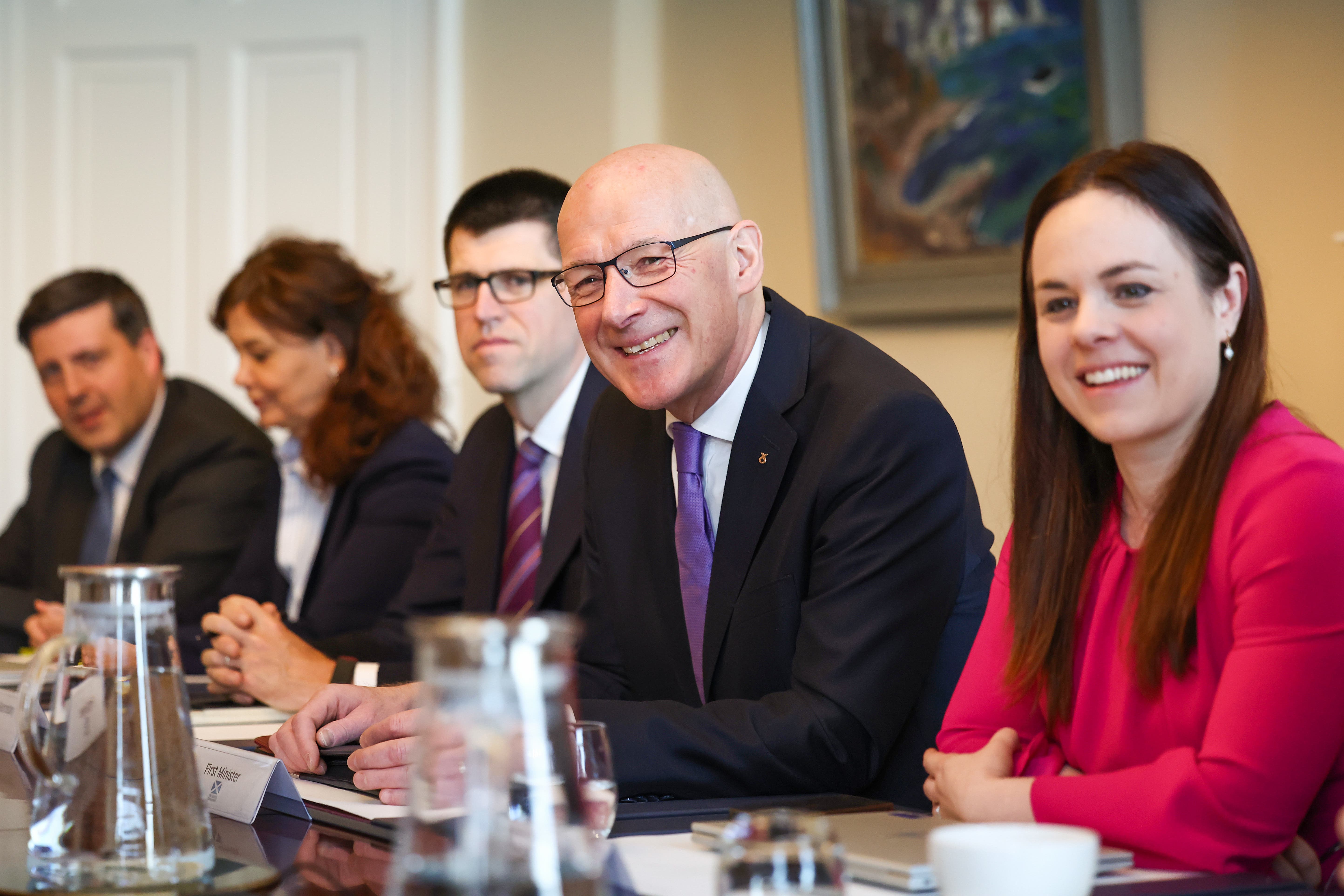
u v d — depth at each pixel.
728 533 1.77
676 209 1.73
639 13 4.20
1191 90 3.17
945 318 3.61
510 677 0.72
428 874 0.71
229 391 4.52
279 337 3.04
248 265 3.12
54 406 3.57
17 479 4.63
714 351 1.76
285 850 1.16
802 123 3.86
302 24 4.47
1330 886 1.07
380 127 4.41
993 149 3.47
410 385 3.05
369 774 1.41
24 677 1.00
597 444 2.03
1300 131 3.00
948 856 0.91
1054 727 1.44
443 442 3.02
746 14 4.04
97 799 0.98
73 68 4.63
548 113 4.27
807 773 1.52
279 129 4.49
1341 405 2.93
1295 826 1.16
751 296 1.81
